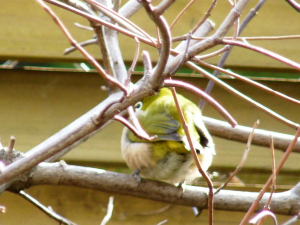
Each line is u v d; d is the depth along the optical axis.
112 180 4.94
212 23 6.41
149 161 5.59
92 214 6.50
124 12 5.85
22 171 3.02
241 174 6.96
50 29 6.86
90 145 6.86
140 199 6.68
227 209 5.00
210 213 3.22
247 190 6.71
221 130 6.29
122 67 5.50
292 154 6.98
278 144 6.13
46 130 6.85
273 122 7.13
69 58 6.83
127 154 5.80
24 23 6.83
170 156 5.52
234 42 2.77
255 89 7.20
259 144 6.23
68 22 6.92
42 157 2.99
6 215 6.30
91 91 7.08
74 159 6.80
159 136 5.41
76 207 6.51
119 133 6.94
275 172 3.19
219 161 6.96
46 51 6.80
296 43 7.04
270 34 7.02
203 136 5.56
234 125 2.81
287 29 7.05
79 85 7.10
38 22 6.85
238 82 7.24
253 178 6.95
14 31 6.80
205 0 7.05
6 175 2.98
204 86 7.27
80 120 4.74
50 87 7.05
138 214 6.45
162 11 2.19
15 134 6.79
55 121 6.91
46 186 6.51
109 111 2.91
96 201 6.56
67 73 7.11
